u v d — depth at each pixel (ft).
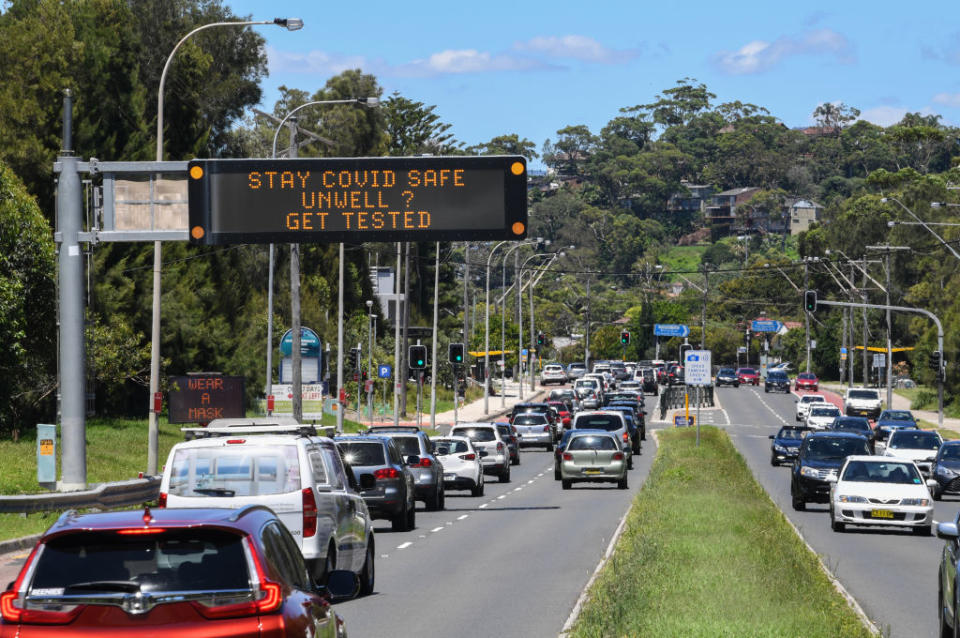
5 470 322.14
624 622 130.00
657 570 173.17
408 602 163.84
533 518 294.66
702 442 561.84
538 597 168.04
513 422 636.07
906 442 428.15
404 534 259.19
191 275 582.35
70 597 70.08
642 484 392.27
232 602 70.95
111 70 538.88
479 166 253.03
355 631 140.15
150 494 283.18
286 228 253.24
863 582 188.34
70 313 257.34
